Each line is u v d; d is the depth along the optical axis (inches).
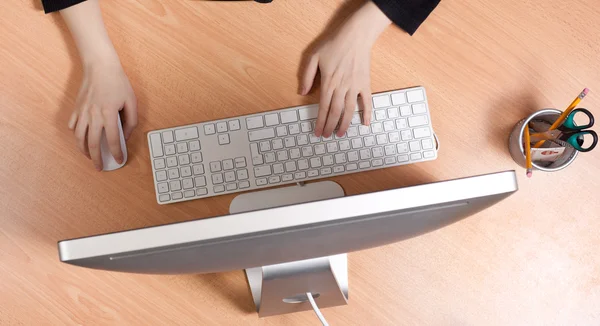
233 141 35.7
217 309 37.9
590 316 38.0
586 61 38.0
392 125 36.4
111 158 36.0
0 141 36.0
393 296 38.3
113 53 35.7
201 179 35.7
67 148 36.3
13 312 36.7
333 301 35.1
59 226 36.4
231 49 36.9
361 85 35.7
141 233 20.0
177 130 35.4
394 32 37.3
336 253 27.8
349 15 36.8
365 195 20.5
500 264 38.2
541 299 38.2
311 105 36.0
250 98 37.0
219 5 36.8
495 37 37.7
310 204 20.2
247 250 23.0
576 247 38.0
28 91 36.1
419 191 20.7
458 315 38.3
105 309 37.3
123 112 36.2
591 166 38.0
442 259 38.3
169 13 36.7
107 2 36.3
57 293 36.9
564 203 38.0
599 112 38.2
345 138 36.1
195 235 20.0
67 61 36.2
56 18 35.9
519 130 35.6
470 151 37.6
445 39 37.5
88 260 20.3
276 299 32.4
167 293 37.7
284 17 37.1
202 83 36.9
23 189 36.2
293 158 36.0
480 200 22.2
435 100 37.6
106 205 36.4
